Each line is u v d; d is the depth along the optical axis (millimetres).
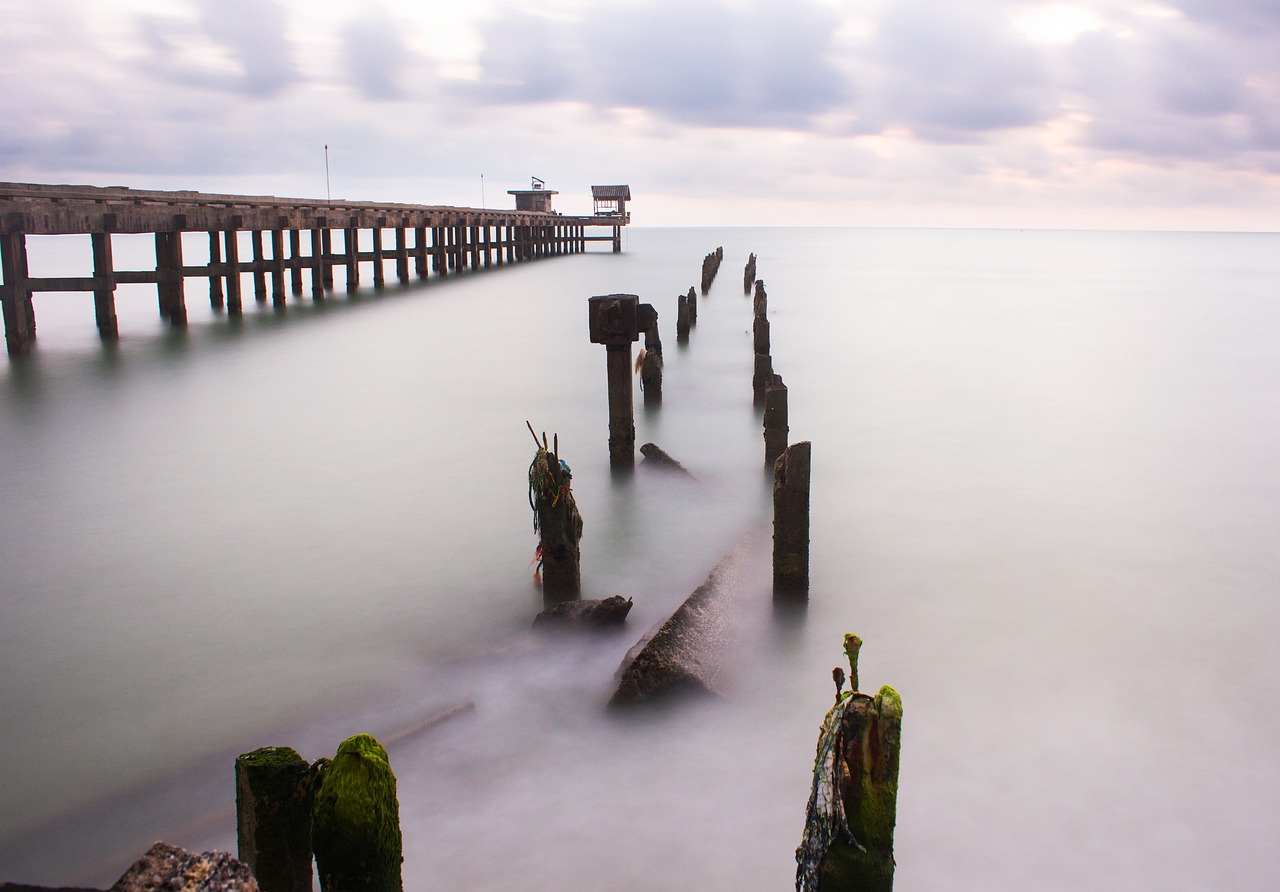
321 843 3293
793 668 7699
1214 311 37688
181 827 5930
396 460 14375
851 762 3518
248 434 16109
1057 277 60094
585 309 36125
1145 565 10008
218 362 23484
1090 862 5477
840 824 3514
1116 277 60531
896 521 11375
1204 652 8047
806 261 80625
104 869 5586
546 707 7109
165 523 11562
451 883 5258
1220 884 5320
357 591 9414
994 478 13312
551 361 23734
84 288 26016
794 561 8617
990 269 69375
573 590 8758
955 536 10836
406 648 8180
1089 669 7734
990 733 6777
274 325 30812
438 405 18328
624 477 12938
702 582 9258
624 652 7816
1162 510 11891
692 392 19359
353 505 12180
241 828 4102
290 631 8562
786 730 6816
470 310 35688
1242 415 17719
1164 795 6090
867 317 34469
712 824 5777
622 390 12945
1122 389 20359
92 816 6047
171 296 29969
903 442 15414
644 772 6312
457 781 6211
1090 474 13609
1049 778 6258
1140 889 5270
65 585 9680
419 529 11219
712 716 6957
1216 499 12383
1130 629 8477
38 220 23203
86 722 7105
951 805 5957
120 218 25938
